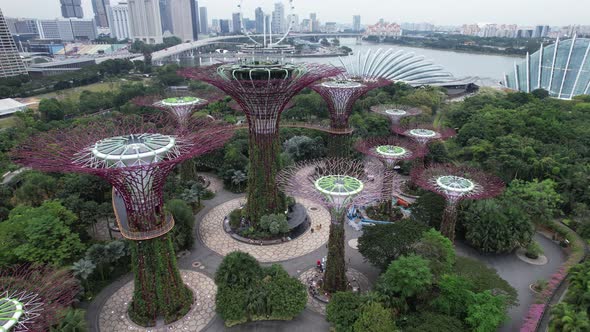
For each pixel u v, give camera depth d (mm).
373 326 32344
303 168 48656
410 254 39094
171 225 35219
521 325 38406
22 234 40719
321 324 38031
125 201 33125
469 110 103875
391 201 59219
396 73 159250
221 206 63031
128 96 118438
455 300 35500
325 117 107375
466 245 52812
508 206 51094
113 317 38500
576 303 35469
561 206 59125
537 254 49594
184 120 66688
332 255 41125
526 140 75625
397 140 65438
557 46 146375
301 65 55406
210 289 42938
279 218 53062
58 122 91125
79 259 41844
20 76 142500
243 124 89625
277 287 38000
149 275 35875
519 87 152250
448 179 48594
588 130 81000
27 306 28625
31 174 60000
